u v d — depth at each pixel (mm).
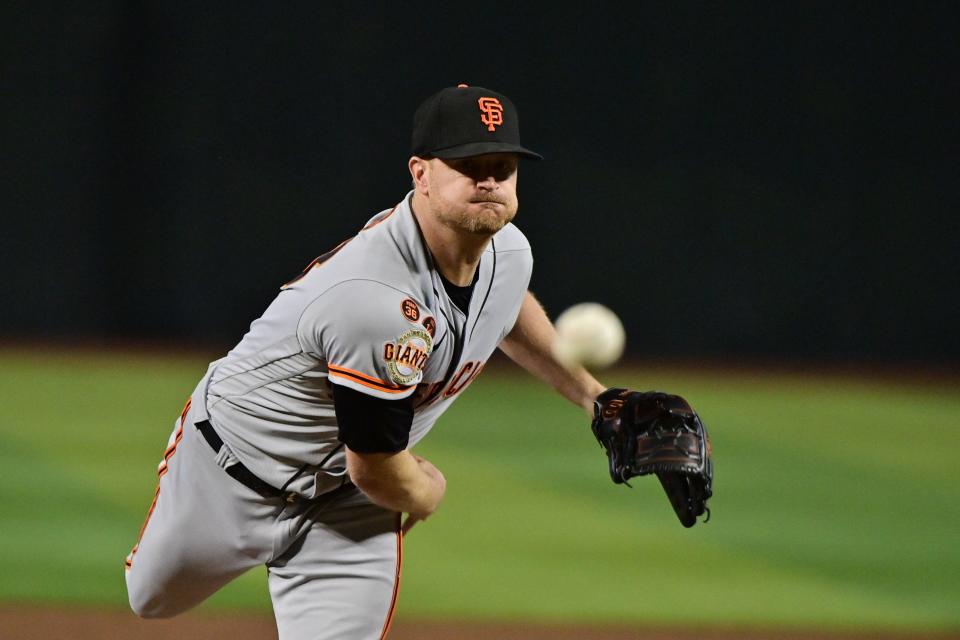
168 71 63938
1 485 30406
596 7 63438
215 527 12250
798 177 64688
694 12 63594
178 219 64500
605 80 63688
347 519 12094
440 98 10398
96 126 63875
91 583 22219
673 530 27953
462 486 32094
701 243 64562
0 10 62281
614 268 64250
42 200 63625
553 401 49000
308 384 11328
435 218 10531
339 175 64125
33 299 64000
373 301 10391
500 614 21172
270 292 64500
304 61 63656
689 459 11766
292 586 12203
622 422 12234
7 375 51875
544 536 27031
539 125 63500
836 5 64125
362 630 11977
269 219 64312
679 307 64625
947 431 44500
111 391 48031
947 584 24172
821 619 21500
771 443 41031
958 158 65062
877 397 53250
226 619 20422
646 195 64125
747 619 21344
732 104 64312
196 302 64812
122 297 64938
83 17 63188
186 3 63531
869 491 33500
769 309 65000
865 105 64688
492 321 11914
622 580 23656
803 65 64375
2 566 23094
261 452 11836
